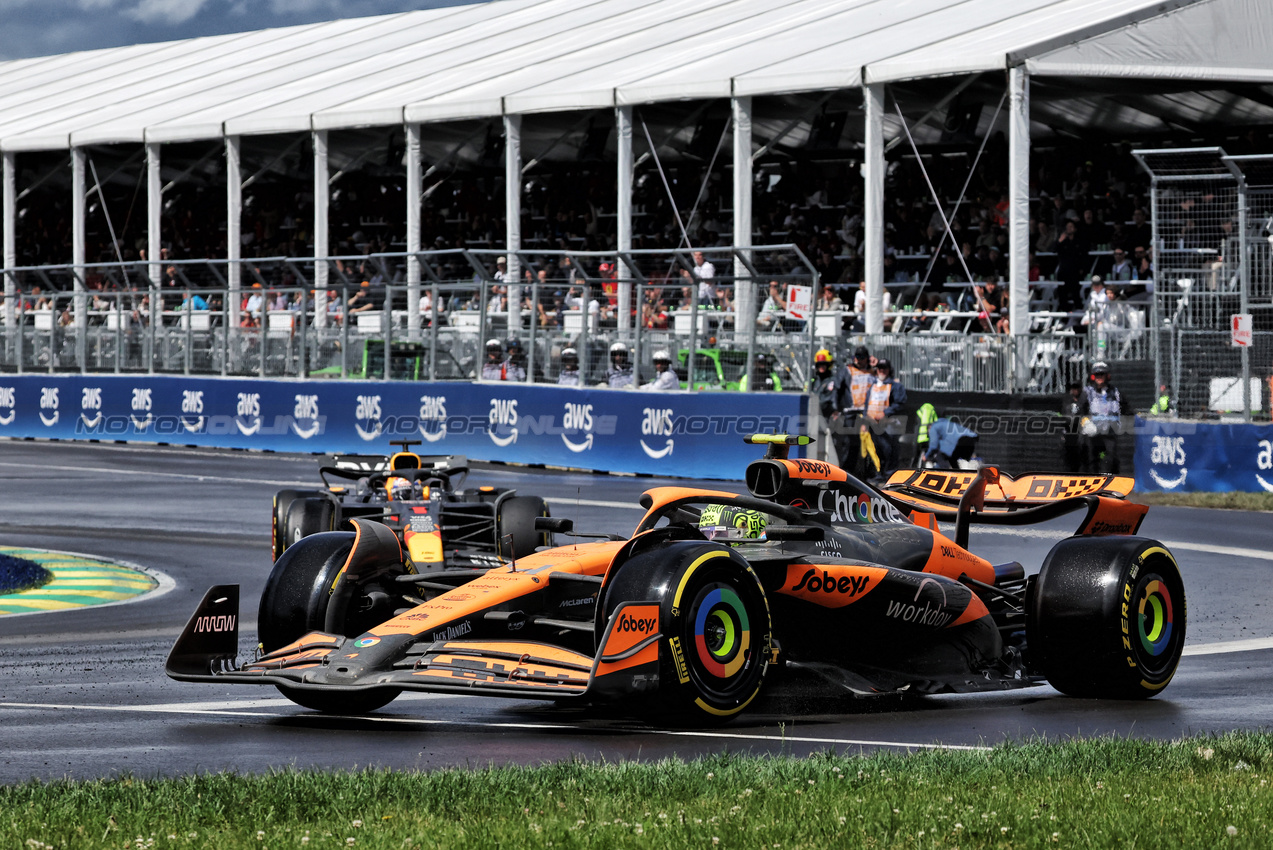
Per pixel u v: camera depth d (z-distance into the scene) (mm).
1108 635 17422
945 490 20312
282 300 61281
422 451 56281
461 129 67500
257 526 38688
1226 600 26734
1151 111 62938
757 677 15648
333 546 17141
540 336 53656
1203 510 41562
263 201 83812
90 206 91438
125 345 65812
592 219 72375
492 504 28359
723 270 49500
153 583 29422
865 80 52719
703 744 14906
